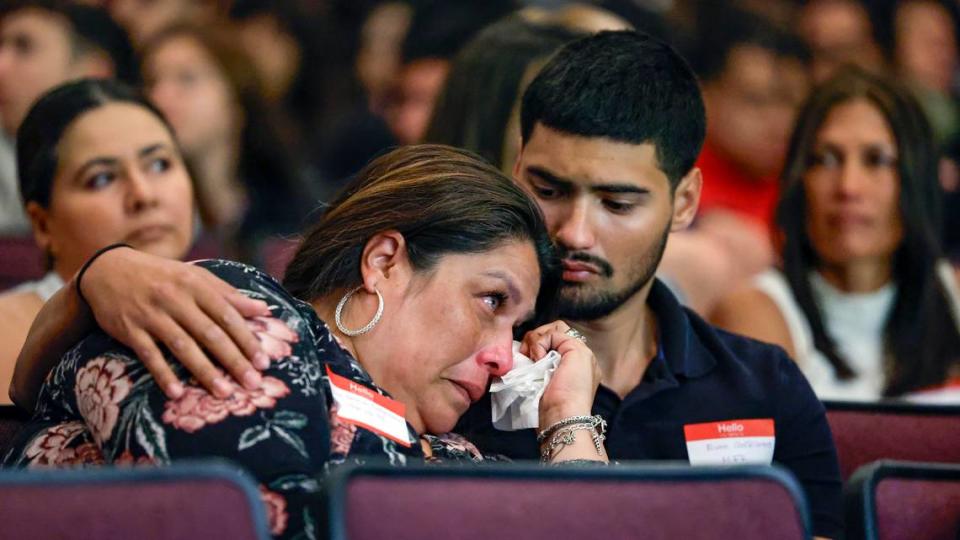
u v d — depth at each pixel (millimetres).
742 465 4477
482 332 5332
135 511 3877
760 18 11648
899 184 8438
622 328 6035
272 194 11258
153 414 4523
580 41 5992
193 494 3926
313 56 14008
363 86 14211
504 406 5625
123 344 4762
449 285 5254
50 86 10773
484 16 11609
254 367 4625
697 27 11977
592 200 5770
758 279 8570
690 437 5988
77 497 3850
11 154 10781
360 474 4145
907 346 8414
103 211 7277
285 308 4867
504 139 7676
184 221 7500
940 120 13344
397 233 5250
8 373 6949
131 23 13875
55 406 4992
